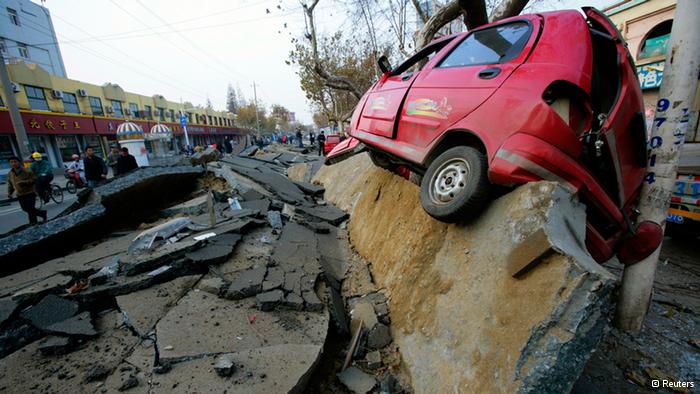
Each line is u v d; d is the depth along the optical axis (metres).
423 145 2.82
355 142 5.39
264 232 4.39
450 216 2.31
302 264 3.47
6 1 21.69
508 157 2.01
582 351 1.47
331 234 4.95
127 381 1.89
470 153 2.28
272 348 2.21
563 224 1.77
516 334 1.66
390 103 3.46
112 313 2.64
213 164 7.84
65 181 17.16
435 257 2.68
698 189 3.91
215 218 4.55
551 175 1.96
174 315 2.51
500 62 2.42
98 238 4.52
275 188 6.67
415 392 2.17
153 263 3.09
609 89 2.21
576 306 1.47
